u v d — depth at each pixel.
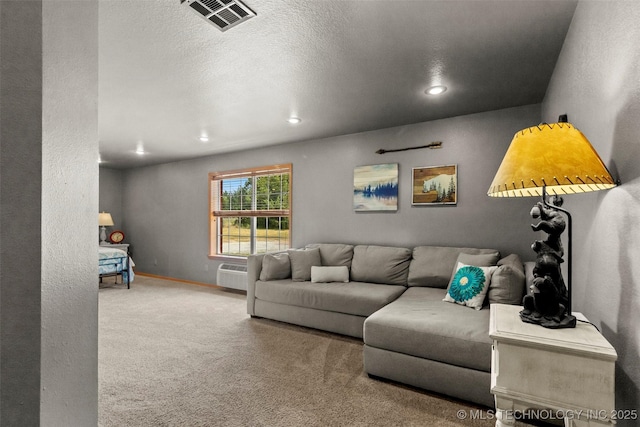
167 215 6.19
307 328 3.39
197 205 5.75
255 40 1.97
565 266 2.02
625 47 1.08
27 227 0.67
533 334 1.23
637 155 1.00
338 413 1.90
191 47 2.05
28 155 0.68
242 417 1.86
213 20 1.77
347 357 2.68
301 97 2.92
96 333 0.80
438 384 2.07
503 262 2.81
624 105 1.09
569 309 1.34
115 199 6.94
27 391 0.67
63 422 0.72
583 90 1.57
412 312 2.40
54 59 0.71
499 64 2.28
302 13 1.71
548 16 1.73
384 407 1.96
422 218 3.66
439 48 2.07
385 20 1.77
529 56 2.16
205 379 2.30
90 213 0.79
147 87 2.69
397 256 3.52
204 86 2.67
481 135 3.33
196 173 5.76
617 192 1.17
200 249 5.70
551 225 1.32
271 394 2.10
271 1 1.61
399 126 3.80
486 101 3.01
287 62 2.26
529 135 1.21
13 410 0.67
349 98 2.95
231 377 2.33
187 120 3.60
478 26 1.83
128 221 6.89
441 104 3.09
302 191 4.56
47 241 0.69
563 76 2.02
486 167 3.30
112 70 2.37
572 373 1.14
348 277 3.66
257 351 2.79
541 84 2.61
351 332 3.05
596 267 1.43
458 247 3.44
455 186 3.45
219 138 4.40
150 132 4.09
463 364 2.00
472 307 2.50
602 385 1.10
